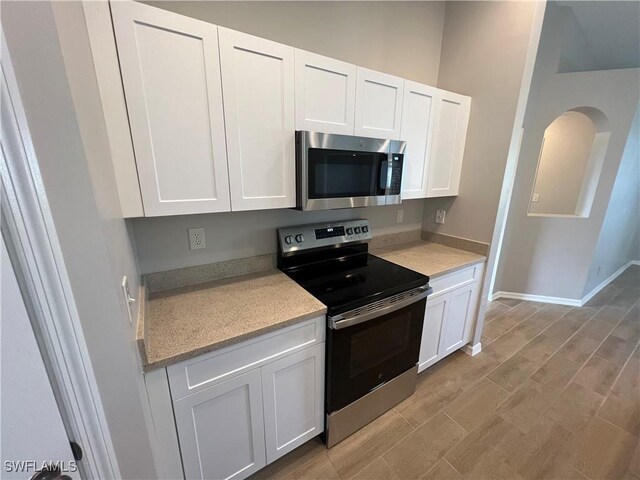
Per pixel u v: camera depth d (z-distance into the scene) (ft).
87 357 2.11
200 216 4.80
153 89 3.24
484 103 6.51
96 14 2.79
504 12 5.91
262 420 4.13
